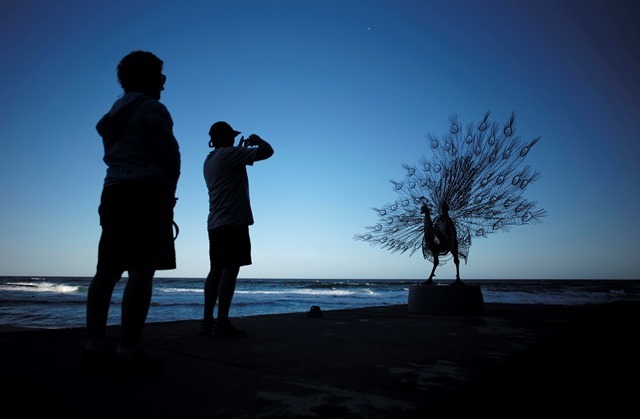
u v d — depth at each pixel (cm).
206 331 295
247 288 5544
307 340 270
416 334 298
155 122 186
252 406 124
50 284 5253
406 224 540
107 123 192
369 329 330
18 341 262
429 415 126
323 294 4075
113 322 1308
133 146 184
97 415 115
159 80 209
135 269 175
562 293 3950
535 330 315
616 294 3794
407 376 163
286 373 171
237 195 303
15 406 128
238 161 302
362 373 170
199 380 159
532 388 232
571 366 284
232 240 292
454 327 341
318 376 165
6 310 1877
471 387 155
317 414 116
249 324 374
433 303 470
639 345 287
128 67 202
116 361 164
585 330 315
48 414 121
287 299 3095
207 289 299
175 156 192
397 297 3591
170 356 211
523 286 6003
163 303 2406
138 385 150
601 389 259
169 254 187
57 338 273
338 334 301
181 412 118
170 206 192
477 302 462
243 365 188
